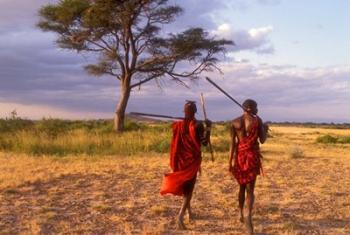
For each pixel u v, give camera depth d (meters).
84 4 35.09
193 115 8.53
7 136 23.14
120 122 36.06
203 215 9.31
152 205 10.12
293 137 46.81
